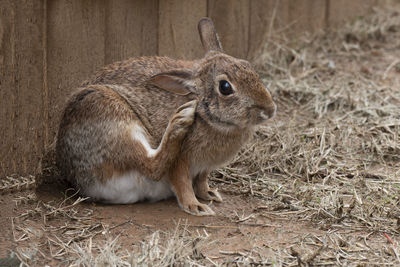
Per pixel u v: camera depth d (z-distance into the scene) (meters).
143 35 8.70
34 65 7.04
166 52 9.05
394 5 13.44
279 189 7.44
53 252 5.93
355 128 8.92
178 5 8.94
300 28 11.60
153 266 5.45
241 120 6.41
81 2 7.82
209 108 6.53
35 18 6.97
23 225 6.40
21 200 6.83
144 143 6.80
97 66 8.26
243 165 8.16
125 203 7.17
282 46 11.01
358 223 6.52
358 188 7.39
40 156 7.30
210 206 7.08
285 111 9.59
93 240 6.18
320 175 7.82
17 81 6.87
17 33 6.79
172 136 6.53
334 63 11.11
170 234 6.18
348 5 12.35
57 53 7.70
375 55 11.53
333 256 5.79
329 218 6.62
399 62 11.16
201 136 6.68
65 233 6.30
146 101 6.97
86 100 6.89
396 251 5.84
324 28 12.07
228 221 6.68
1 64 6.68
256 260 5.73
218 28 9.73
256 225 6.56
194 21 9.22
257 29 10.64
